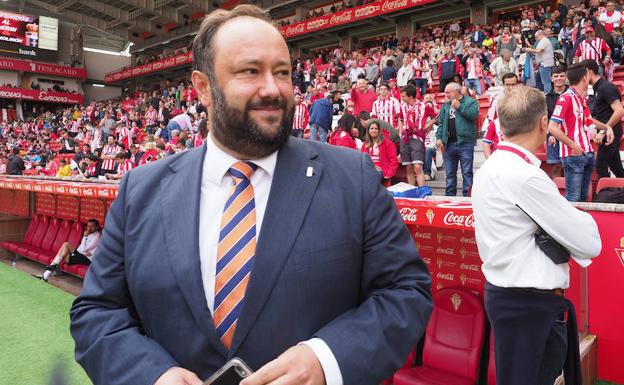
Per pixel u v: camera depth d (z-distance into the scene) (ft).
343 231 3.02
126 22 100.99
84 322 3.21
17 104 103.30
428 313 3.07
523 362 5.44
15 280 19.01
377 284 3.14
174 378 2.74
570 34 34.22
